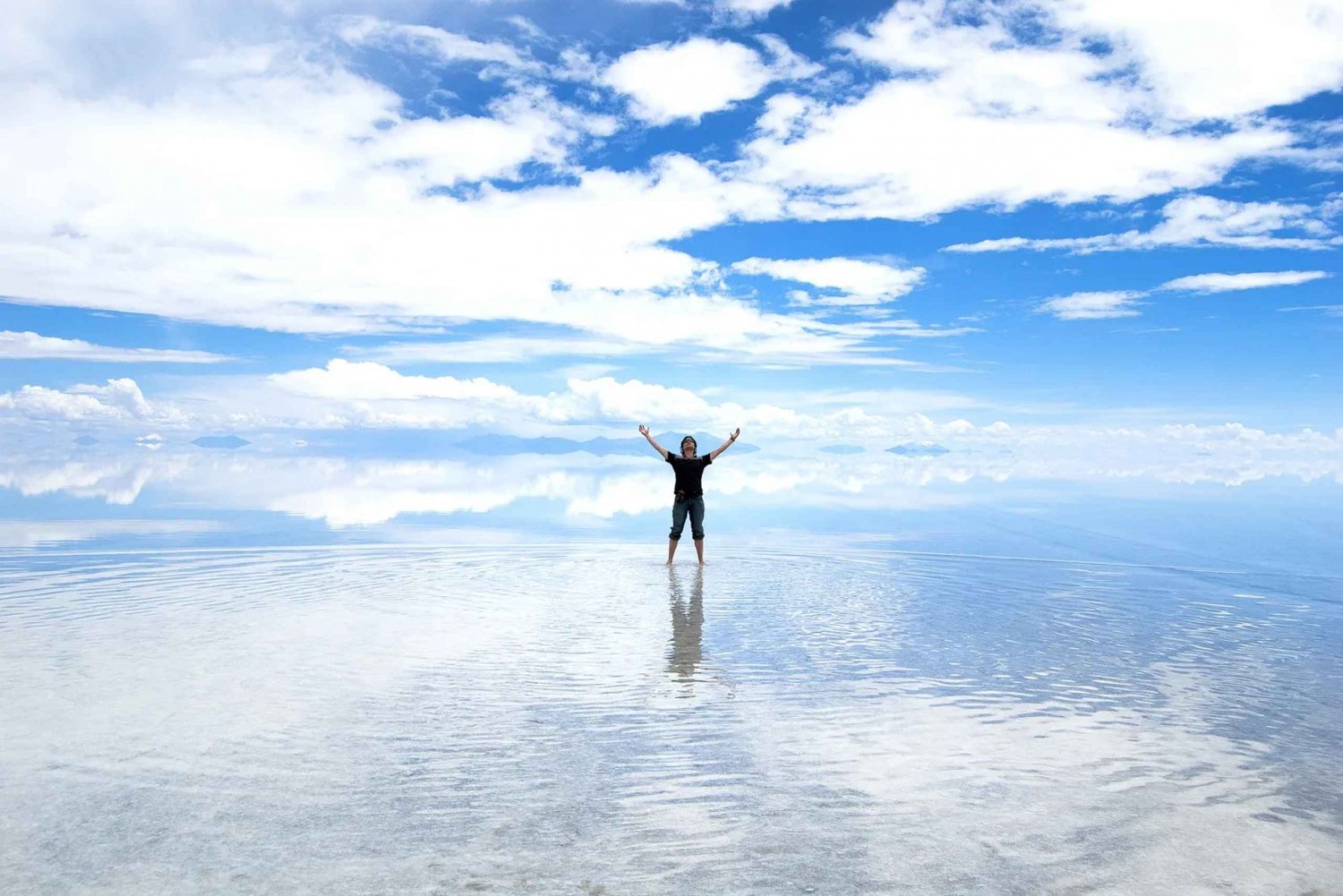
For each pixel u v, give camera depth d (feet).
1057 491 130.21
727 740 20.99
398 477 165.68
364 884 13.67
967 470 215.31
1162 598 42.52
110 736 20.76
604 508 96.37
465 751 20.02
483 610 37.58
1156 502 106.93
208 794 17.33
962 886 13.88
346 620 35.14
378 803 16.97
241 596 40.63
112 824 15.83
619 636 32.58
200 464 214.07
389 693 24.76
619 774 18.66
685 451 54.39
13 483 117.70
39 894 13.21
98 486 116.67
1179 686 26.58
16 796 17.11
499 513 88.74
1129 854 15.15
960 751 20.47
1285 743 21.33
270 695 24.41
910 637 33.09
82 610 36.81
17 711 22.65
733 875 14.16
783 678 26.81
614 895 13.44
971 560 55.72
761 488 137.18
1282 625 36.22
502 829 15.83
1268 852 15.31
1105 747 20.86
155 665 27.58
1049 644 32.12
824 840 15.55
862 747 20.61
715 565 53.06
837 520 83.66
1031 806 17.25
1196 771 19.36
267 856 14.64
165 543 59.36
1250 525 79.66
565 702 24.07
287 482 140.36
